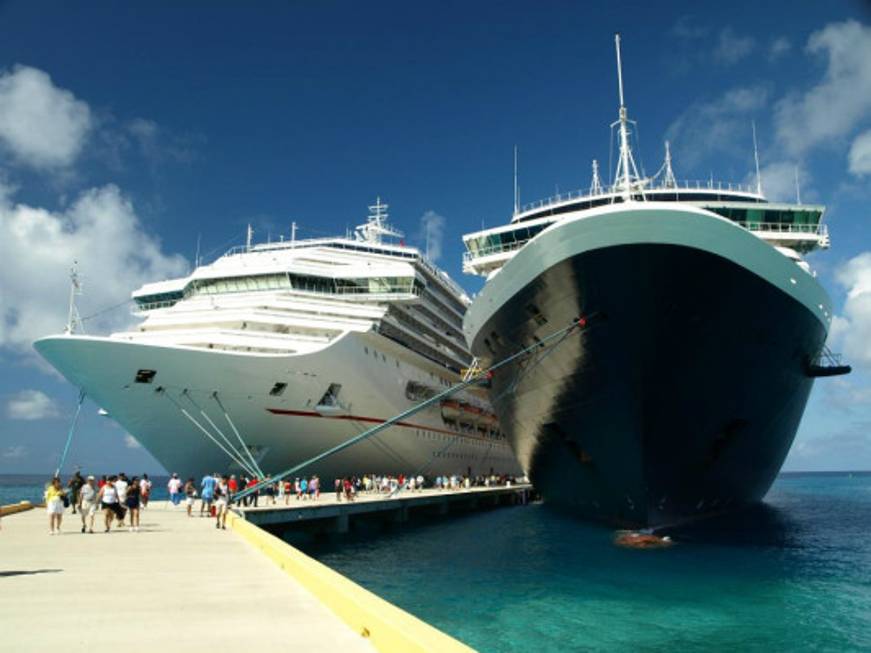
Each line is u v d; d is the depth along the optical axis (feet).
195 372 87.40
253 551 40.57
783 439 83.41
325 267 114.42
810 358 72.59
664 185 90.94
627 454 65.72
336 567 63.62
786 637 38.73
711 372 61.77
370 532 94.12
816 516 120.16
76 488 73.20
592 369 63.57
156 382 86.99
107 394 87.40
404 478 116.26
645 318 57.52
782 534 84.79
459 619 42.78
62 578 29.84
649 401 61.62
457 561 65.87
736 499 81.25
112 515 54.13
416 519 110.83
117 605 23.62
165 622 20.94
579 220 56.44
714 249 54.65
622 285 56.80
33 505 86.17
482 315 74.18
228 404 90.58
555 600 47.78
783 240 80.64
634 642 37.81
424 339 126.52
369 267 114.42
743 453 73.36
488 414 154.40
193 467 96.94
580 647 36.91
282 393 93.15
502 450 174.09
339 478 113.80
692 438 65.57
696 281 55.77
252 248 137.59
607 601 47.34
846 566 60.23
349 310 107.34
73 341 83.97
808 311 64.80
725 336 59.98
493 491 131.44
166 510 80.69
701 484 71.05
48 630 19.90
